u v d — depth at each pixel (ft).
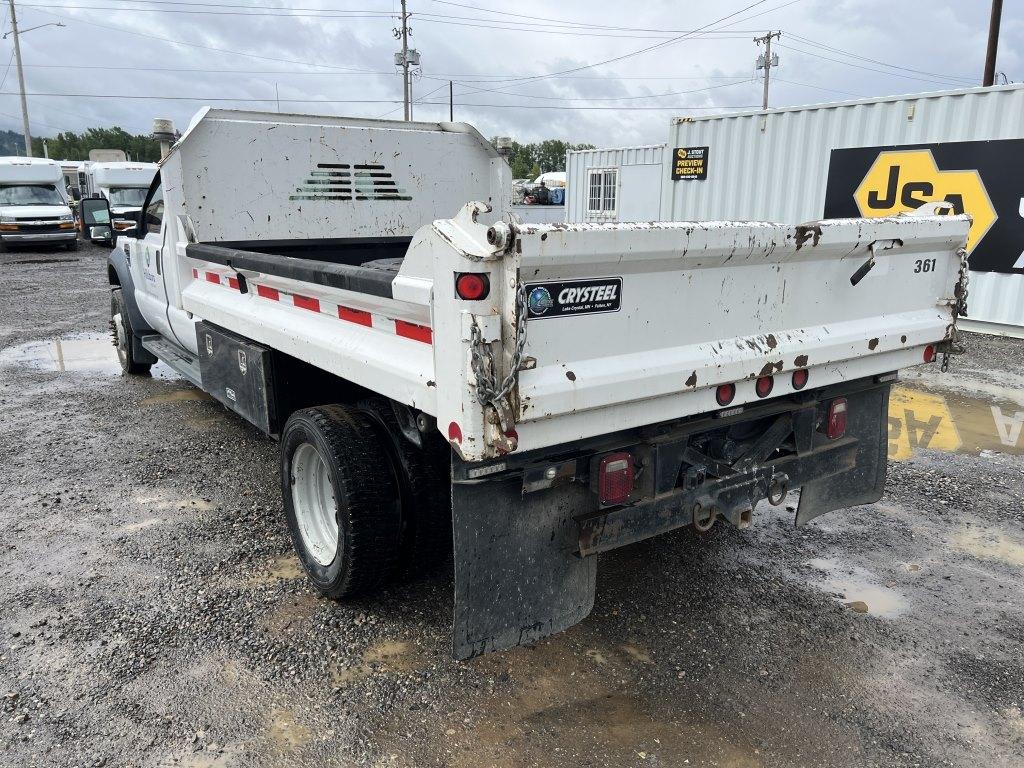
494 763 8.24
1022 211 29.99
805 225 9.11
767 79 147.33
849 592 11.82
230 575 12.17
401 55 148.77
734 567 12.57
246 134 15.52
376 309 9.00
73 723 8.81
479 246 6.94
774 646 10.39
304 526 11.69
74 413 20.94
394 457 10.55
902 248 10.57
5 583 11.89
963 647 10.39
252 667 9.84
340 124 16.72
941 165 31.81
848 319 10.37
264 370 12.30
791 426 10.64
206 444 18.31
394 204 17.56
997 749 8.50
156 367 26.55
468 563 8.25
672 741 8.58
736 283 8.93
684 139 41.65
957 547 13.30
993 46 60.54
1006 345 29.68
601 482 8.69
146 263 19.25
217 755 8.32
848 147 34.60
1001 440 18.72
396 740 8.58
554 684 9.57
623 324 7.98
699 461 9.73
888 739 8.64
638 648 10.34
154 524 13.98
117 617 10.96
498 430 7.16
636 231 7.59
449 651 10.21
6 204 69.72
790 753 8.41
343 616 11.01
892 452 17.92
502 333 7.09
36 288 46.73
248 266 11.97
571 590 9.10
